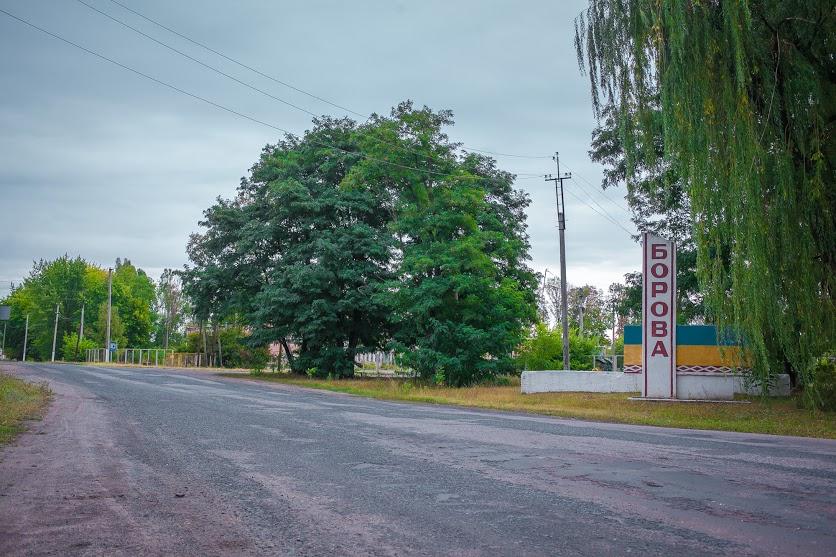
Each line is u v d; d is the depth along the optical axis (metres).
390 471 8.89
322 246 38.91
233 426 13.92
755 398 23.00
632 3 17.89
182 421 14.70
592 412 19.12
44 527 6.09
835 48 17.92
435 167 36.03
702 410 19.86
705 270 17.45
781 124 17.47
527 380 27.30
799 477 8.61
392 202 38.50
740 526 6.16
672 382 22.55
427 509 6.81
